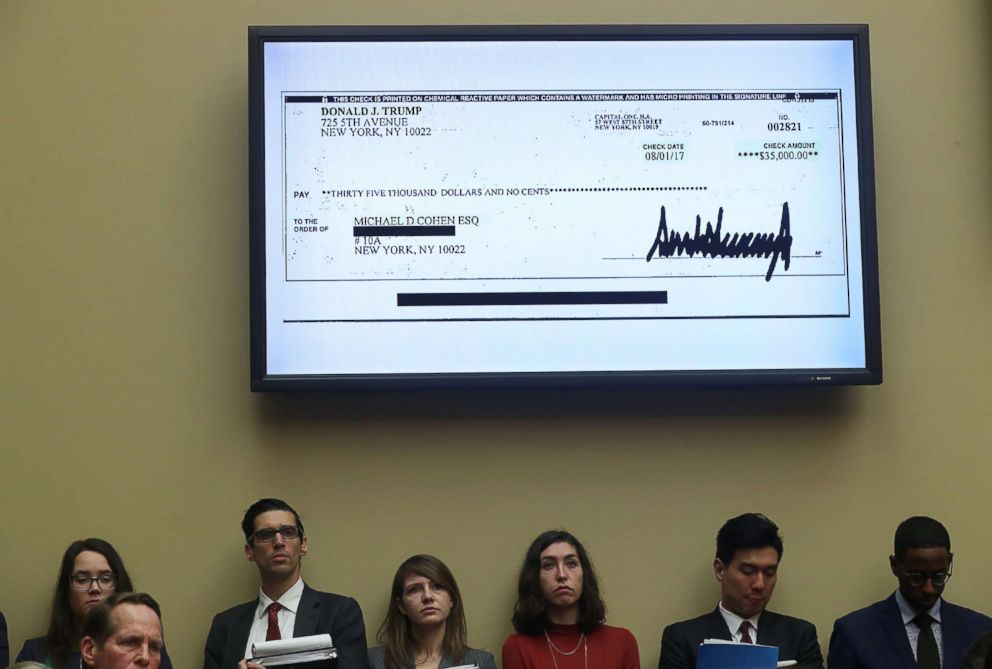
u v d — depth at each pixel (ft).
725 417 15.69
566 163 15.60
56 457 15.30
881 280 16.03
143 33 15.92
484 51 15.65
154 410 15.42
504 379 15.19
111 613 10.50
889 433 15.80
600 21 16.14
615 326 15.43
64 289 15.55
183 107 15.83
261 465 15.37
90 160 15.72
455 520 15.37
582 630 14.64
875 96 16.25
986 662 8.91
